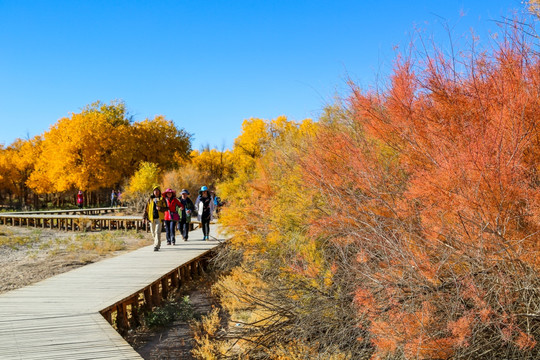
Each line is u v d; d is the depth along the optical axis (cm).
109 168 4303
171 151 4984
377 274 377
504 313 304
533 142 342
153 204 1213
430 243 346
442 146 367
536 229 311
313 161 516
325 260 528
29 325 570
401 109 407
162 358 609
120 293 737
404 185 411
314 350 485
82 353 475
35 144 5891
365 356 420
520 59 364
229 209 935
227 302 809
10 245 1633
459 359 334
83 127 4262
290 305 557
